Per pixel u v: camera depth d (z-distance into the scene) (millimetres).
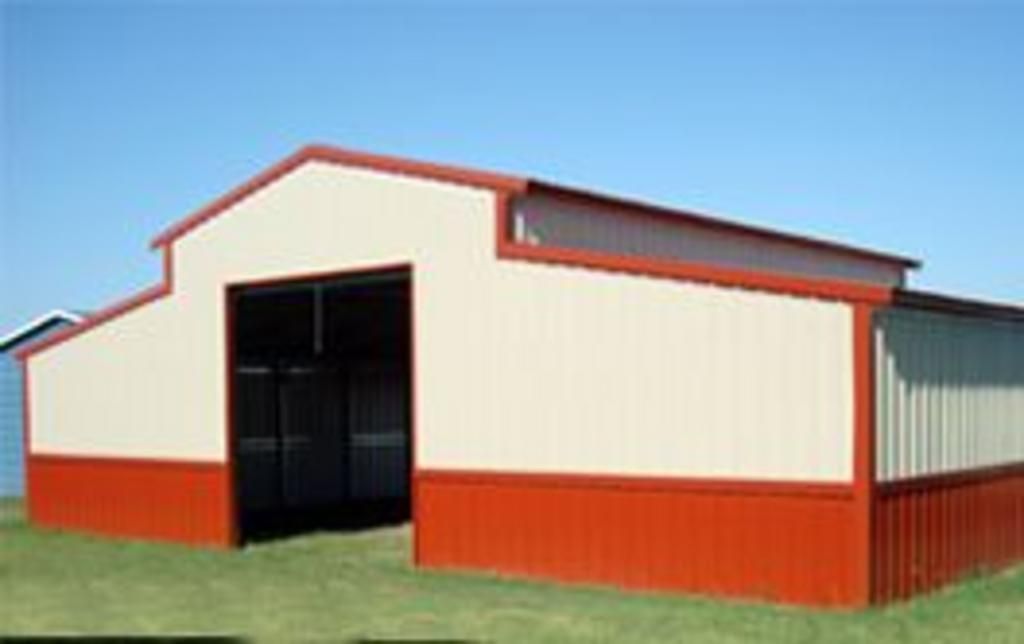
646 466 12859
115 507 18859
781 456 11961
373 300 19938
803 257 19500
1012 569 14320
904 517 12047
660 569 12734
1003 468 14422
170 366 18016
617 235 15508
